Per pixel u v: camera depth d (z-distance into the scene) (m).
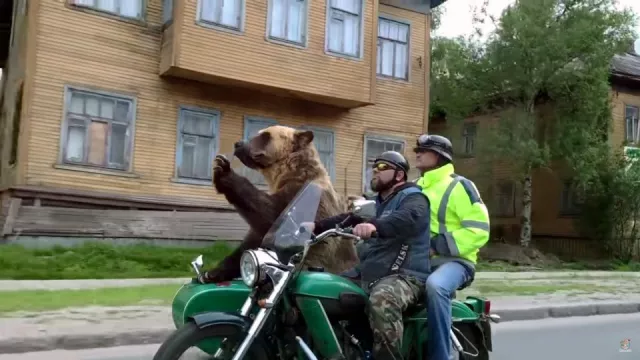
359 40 18.20
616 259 23.89
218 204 16.75
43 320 8.23
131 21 15.87
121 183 15.58
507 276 17.50
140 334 7.83
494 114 24.84
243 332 4.04
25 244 13.95
